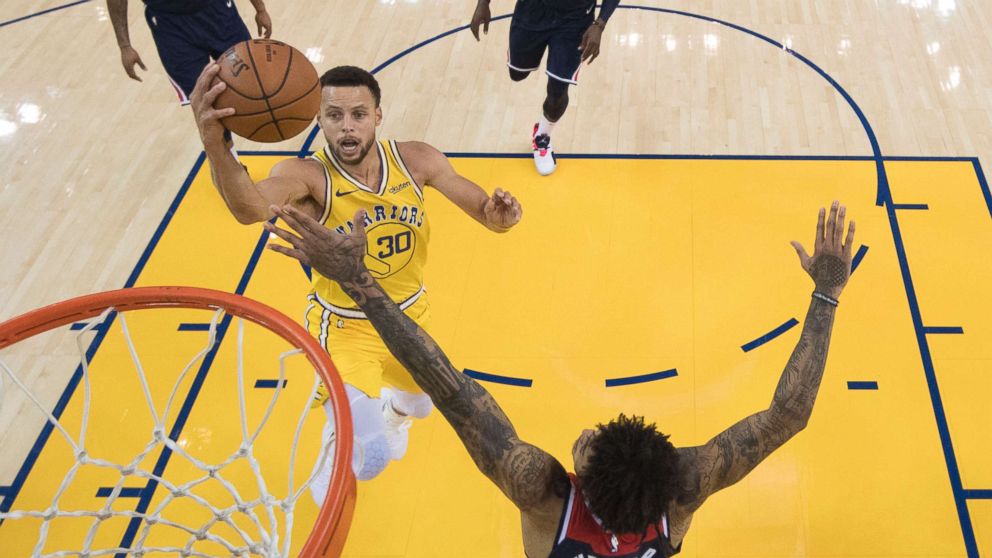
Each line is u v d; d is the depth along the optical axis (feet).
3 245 16.96
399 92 20.45
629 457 6.18
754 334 14.49
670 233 16.39
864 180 17.30
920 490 12.26
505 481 6.66
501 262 15.98
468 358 14.38
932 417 13.12
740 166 17.81
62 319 8.74
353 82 10.11
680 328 14.67
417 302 11.56
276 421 13.56
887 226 16.22
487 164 18.22
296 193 10.04
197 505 12.50
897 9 22.66
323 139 19.26
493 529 12.16
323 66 21.45
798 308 14.87
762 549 11.74
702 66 20.93
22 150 19.30
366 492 12.65
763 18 22.57
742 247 16.02
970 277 15.17
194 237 16.89
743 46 21.56
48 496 12.71
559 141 18.79
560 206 17.10
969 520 11.89
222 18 16.79
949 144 18.12
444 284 15.62
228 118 9.09
